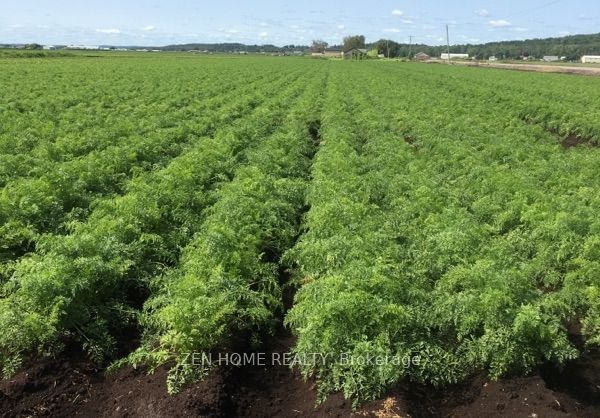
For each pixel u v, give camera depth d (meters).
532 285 9.71
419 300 8.73
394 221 12.55
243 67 81.12
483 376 8.18
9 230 11.36
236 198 12.62
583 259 10.24
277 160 17.77
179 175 14.60
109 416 7.59
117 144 19.91
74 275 8.97
